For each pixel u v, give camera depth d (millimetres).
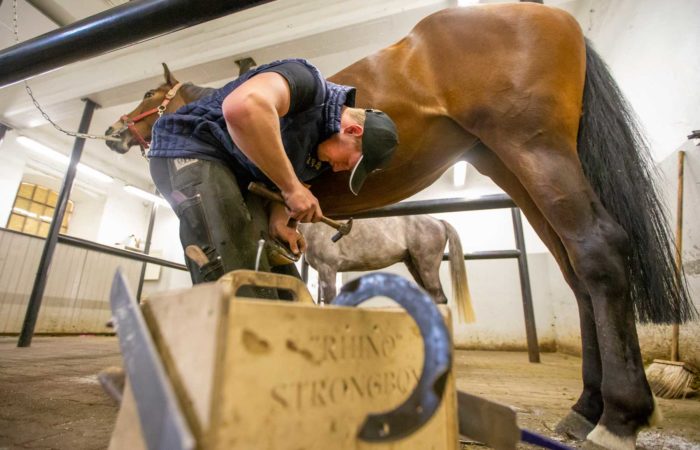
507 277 4500
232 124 519
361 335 275
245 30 2346
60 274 3725
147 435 190
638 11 2092
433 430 305
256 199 754
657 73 1931
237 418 195
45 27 2586
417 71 830
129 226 5219
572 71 739
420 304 245
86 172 4297
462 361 2732
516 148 717
